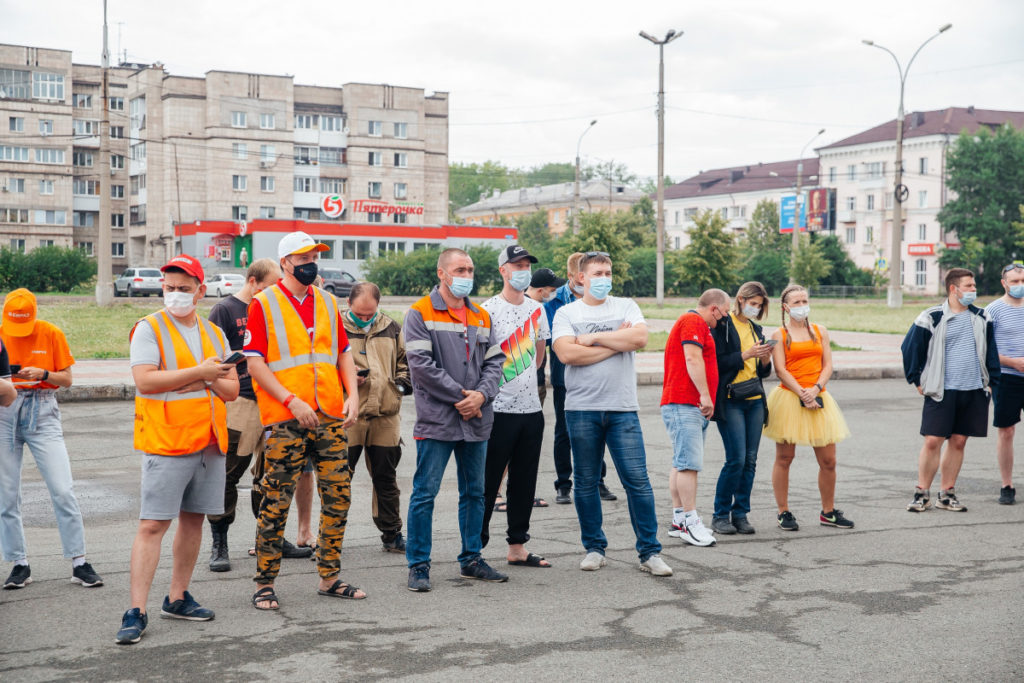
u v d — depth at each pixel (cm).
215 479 502
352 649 454
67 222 7925
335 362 544
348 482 546
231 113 7475
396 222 8144
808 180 9612
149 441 479
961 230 7506
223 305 641
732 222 10056
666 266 6225
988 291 7362
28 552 637
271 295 529
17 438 564
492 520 755
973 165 7381
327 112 7931
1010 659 440
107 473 921
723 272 4853
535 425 617
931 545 668
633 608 521
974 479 928
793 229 6431
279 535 523
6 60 7600
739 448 697
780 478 722
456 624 493
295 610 518
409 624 493
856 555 641
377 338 646
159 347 488
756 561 626
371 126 8012
